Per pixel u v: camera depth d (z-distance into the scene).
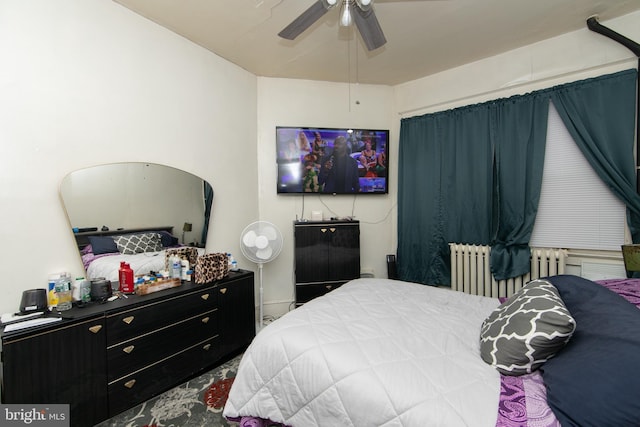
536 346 0.97
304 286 2.85
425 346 1.17
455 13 2.09
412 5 2.00
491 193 2.72
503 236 2.65
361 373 1.01
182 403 1.71
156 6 1.98
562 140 2.44
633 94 2.13
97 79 1.85
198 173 2.51
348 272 2.91
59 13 1.67
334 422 1.01
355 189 3.23
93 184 1.83
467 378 0.98
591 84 2.26
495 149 2.69
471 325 1.41
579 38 2.31
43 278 1.62
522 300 1.18
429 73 3.06
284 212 3.20
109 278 1.90
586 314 1.08
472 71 2.83
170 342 1.83
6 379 1.24
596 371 0.79
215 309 2.13
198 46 2.48
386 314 1.48
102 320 1.51
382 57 2.72
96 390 1.49
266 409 1.21
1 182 1.49
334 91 3.27
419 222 3.17
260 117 3.12
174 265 2.09
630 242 2.20
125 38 1.98
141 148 2.10
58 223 1.68
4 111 1.49
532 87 2.57
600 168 2.23
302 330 1.29
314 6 1.56
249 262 3.01
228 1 1.94
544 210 2.52
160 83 2.21
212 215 2.65
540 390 0.92
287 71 3.00
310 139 3.11
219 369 2.12
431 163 3.10
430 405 0.86
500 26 2.26
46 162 1.64
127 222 2.01
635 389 0.70
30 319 1.40
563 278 1.46
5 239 1.50
